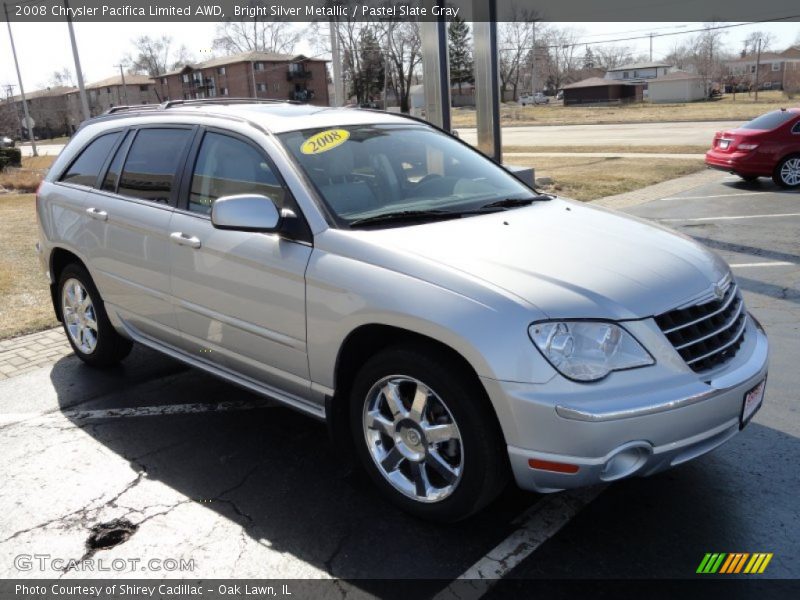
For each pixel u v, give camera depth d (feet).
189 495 11.56
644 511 10.71
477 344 8.97
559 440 8.72
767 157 44.52
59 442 13.55
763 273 24.38
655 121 136.67
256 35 249.96
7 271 26.99
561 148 85.40
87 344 17.17
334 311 10.52
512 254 10.05
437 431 9.92
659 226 12.62
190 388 16.20
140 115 15.56
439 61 34.01
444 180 13.41
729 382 9.37
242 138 12.71
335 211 11.31
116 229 14.67
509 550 9.89
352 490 11.63
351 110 14.76
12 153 96.78
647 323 9.13
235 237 12.07
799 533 10.05
